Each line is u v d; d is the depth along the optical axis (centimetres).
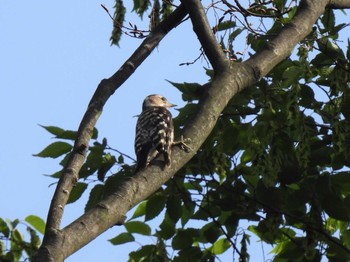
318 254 1198
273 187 1190
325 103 1196
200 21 977
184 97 1211
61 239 742
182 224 1248
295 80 1162
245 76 963
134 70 1002
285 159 1173
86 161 1127
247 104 1213
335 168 1166
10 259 1180
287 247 1234
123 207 800
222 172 1198
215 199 1231
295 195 1170
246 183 1234
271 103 1197
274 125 1164
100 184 1126
